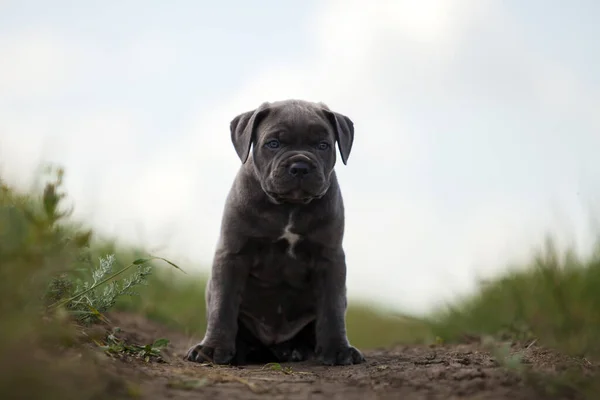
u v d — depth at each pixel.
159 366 5.73
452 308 10.22
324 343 6.94
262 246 7.09
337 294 7.09
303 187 6.64
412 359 7.00
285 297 7.35
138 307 10.78
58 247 4.67
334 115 7.34
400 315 11.11
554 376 4.88
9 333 3.67
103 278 6.83
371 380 5.30
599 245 8.47
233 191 7.20
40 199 5.55
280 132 6.98
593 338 6.89
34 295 4.51
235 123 7.52
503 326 8.90
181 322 10.93
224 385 4.95
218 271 7.06
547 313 8.07
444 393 4.74
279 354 7.69
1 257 4.21
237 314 7.10
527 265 9.40
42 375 3.53
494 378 5.07
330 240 7.05
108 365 4.81
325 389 4.95
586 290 7.98
